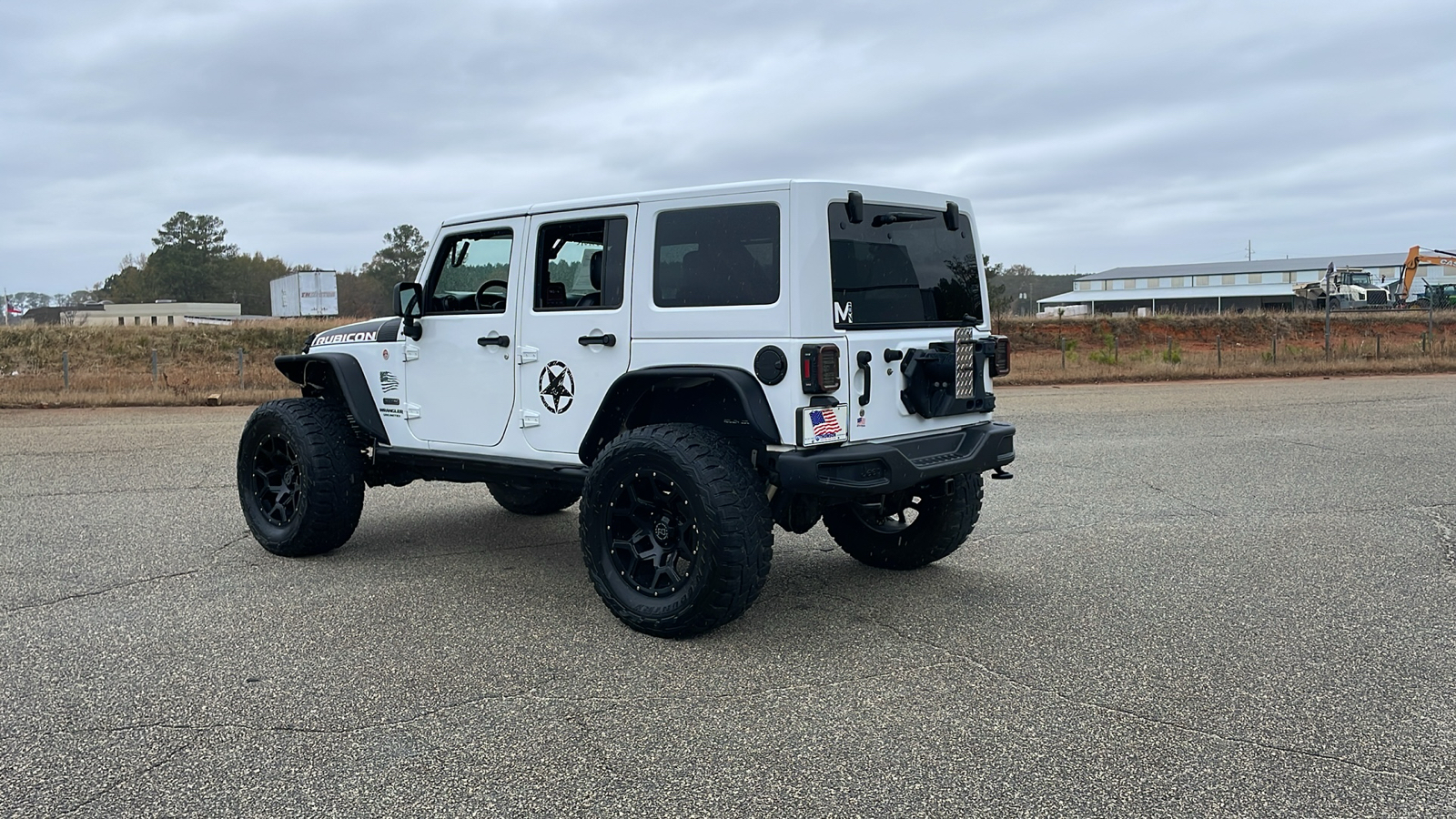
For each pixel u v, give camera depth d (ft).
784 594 17.15
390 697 12.48
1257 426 41.16
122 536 21.65
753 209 14.44
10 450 36.04
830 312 14.21
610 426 16.08
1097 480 28.35
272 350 102.06
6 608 16.33
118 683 12.95
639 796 9.89
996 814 9.50
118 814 9.55
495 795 9.91
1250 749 10.88
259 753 10.87
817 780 10.21
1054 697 12.42
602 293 16.03
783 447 14.12
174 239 303.07
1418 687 12.66
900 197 15.84
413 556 20.01
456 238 18.25
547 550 20.58
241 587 17.62
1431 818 9.39
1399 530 21.67
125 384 66.23
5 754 10.87
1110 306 290.76
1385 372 76.33
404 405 19.10
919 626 15.34
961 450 15.98
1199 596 16.87
